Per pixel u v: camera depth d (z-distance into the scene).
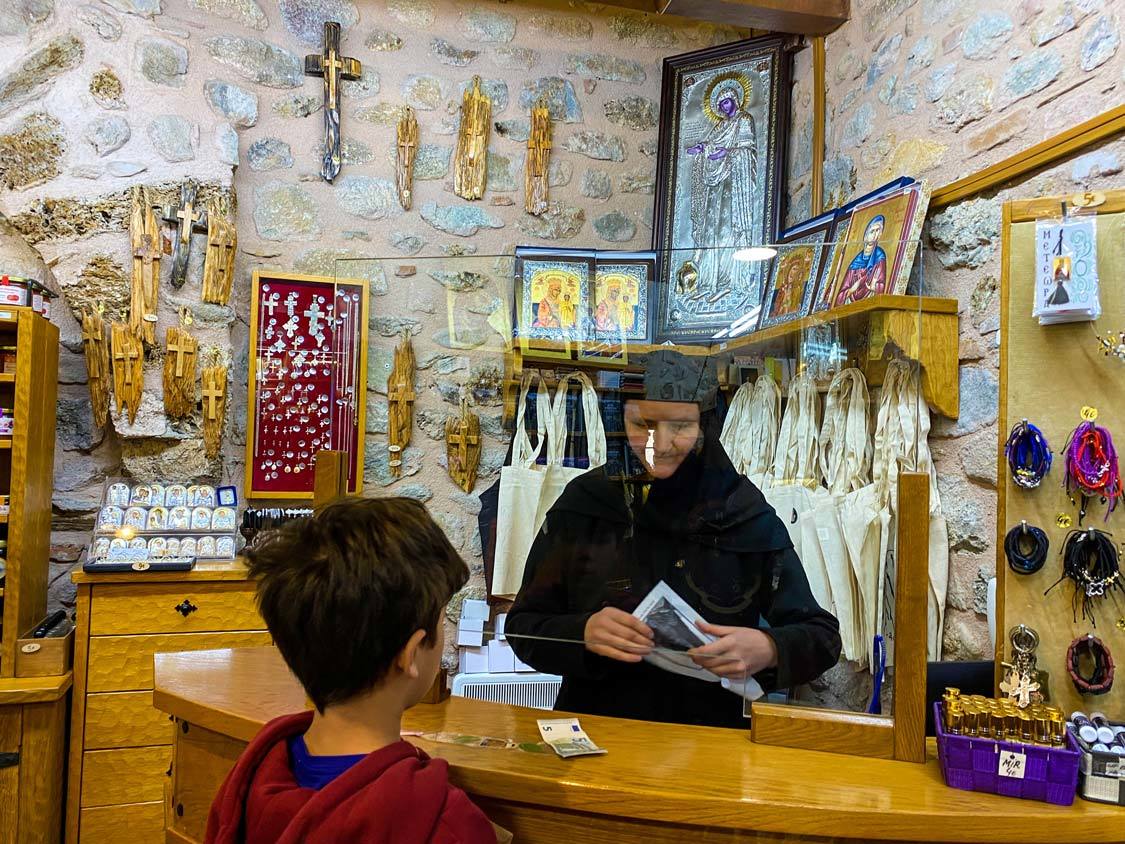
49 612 2.46
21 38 2.40
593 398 1.20
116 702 2.18
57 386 2.46
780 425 1.17
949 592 1.92
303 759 0.86
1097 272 1.20
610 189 3.00
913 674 1.06
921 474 1.08
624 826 0.94
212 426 2.51
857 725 1.08
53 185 2.40
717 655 1.15
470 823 0.79
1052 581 1.22
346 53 2.78
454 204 2.85
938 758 1.03
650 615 1.18
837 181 2.52
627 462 1.19
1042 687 1.21
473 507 1.25
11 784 2.05
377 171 2.79
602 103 3.01
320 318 2.63
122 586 2.21
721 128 2.78
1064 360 1.23
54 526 2.49
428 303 1.27
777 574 1.14
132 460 2.47
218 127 2.56
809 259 1.21
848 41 2.49
